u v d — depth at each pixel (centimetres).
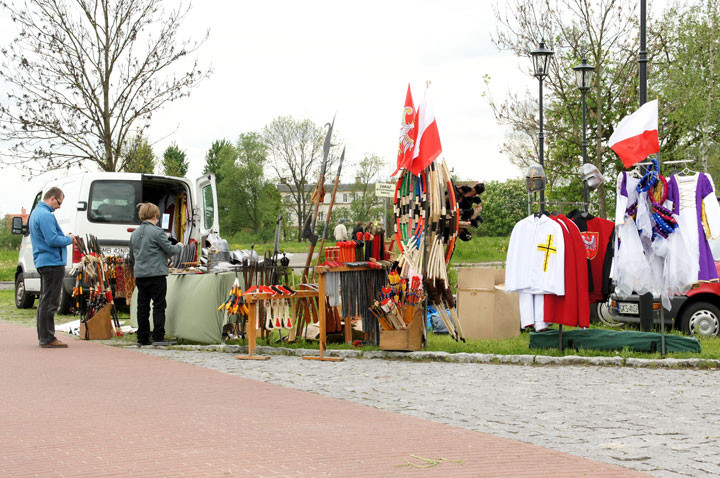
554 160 2614
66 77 2156
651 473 455
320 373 859
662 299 954
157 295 1113
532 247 968
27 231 1922
